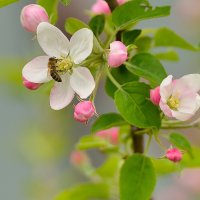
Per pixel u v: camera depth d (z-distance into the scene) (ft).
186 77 1.95
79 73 1.91
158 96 1.91
